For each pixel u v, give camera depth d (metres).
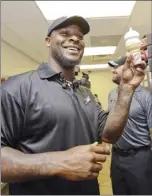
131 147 1.69
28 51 4.46
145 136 1.67
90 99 1.03
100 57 5.43
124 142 1.69
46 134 0.81
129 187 1.71
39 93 0.83
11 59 3.88
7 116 0.78
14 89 0.81
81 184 0.83
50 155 0.67
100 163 0.67
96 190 0.87
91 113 0.96
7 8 2.34
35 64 5.64
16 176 0.66
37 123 0.81
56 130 0.81
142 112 1.65
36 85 0.85
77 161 0.65
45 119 0.81
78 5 2.38
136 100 1.66
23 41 3.65
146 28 3.25
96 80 7.65
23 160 0.66
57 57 0.97
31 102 0.81
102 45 4.26
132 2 2.39
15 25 2.86
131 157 1.69
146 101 1.63
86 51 4.75
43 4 2.30
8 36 3.32
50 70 0.91
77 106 0.90
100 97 7.61
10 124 0.78
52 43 0.98
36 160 0.66
